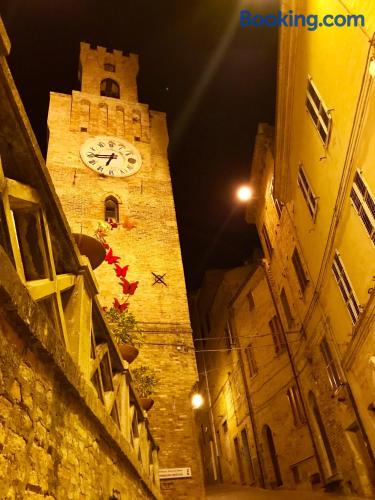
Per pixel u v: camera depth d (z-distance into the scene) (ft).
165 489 37.60
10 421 7.66
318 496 44.68
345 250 33.91
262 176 62.64
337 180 34.14
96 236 41.73
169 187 61.52
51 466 9.43
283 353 60.18
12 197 10.02
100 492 13.51
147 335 46.73
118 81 78.64
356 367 34.91
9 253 8.89
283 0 40.57
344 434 40.52
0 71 8.99
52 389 9.93
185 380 44.50
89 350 13.92
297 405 55.52
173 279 51.88
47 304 11.29
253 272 70.79
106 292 48.75
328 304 40.32
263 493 56.70
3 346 7.71
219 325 91.81
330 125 33.94
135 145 65.21
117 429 16.47
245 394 73.51
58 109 65.31
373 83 26.09
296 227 48.75
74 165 58.75
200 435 108.68
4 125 9.80
